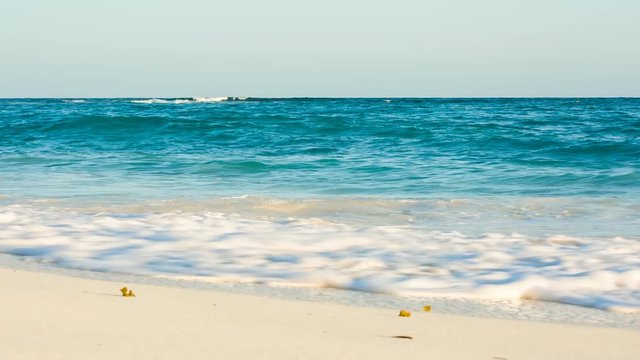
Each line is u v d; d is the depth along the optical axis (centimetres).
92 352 344
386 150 2039
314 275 607
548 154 1897
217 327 407
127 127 2598
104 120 2636
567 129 2725
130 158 1838
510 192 1280
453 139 2252
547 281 595
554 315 501
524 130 2631
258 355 353
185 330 395
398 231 835
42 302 450
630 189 1313
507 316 495
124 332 384
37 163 1725
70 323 397
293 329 411
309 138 2367
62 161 1767
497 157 1853
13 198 1127
